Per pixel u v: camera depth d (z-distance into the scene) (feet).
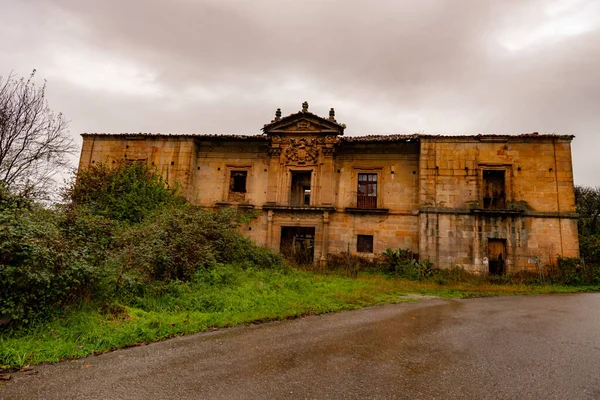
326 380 17.31
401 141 77.25
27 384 16.01
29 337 21.03
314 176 80.33
